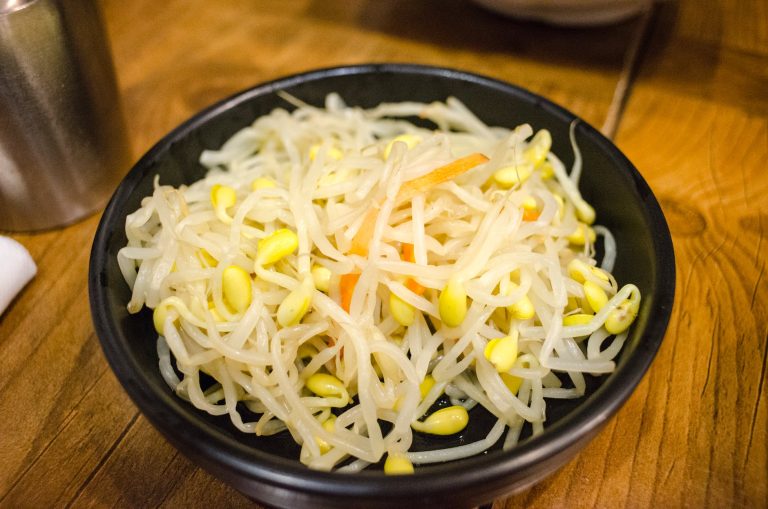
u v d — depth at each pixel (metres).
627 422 0.25
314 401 0.24
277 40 0.39
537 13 0.37
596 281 0.26
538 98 0.29
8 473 0.25
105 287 0.24
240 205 0.27
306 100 0.31
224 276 0.25
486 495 0.21
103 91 0.30
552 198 0.27
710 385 0.26
